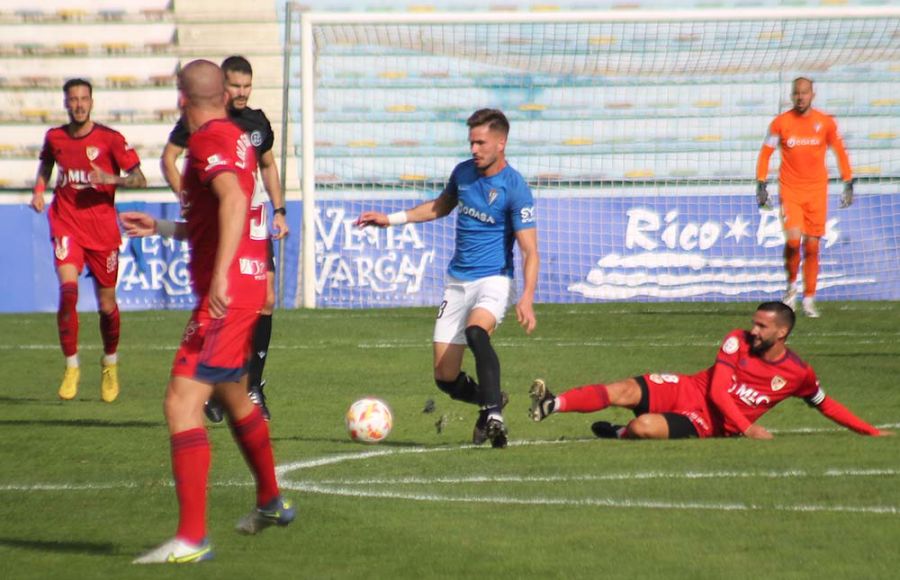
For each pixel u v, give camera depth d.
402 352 49.50
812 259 59.47
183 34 81.00
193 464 17.91
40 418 35.03
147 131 78.88
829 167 78.69
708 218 70.25
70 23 81.19
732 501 21.98
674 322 58.41
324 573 17.30
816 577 16.92
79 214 38.81
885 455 26.33
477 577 17.16
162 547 17.95
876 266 70.69
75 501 23.34
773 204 71.75
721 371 29.16
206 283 18.67
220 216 18.02
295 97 79.88
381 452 28.56
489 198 29.17
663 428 29.23
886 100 80.50
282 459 27.69
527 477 24.67
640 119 80.31
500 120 29.00
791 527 19.88
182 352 18.34
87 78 80.44
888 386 39.53
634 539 19.25
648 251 70.06
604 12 70.12
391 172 79.31
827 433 30.53
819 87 80.56
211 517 21.69
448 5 82.62
